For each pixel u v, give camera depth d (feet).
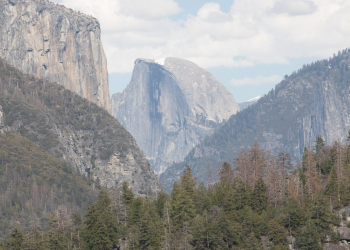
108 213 548.72
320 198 543.80
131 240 522.88
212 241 515.91
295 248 531.09
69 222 553.23
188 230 525.75
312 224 530.68
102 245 514.68
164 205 549.95
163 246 508.12
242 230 531.91
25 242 499.92
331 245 522.88
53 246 511.81
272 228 537.65
